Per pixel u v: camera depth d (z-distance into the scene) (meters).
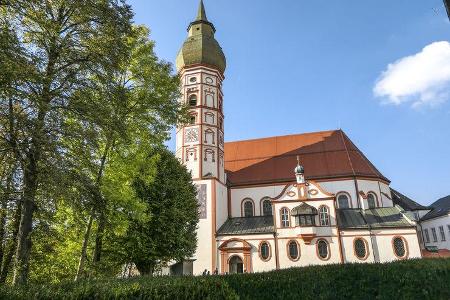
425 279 13.11
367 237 45.31
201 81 56.50
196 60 57.16
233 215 55.31
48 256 22.95
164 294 11.83
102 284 12.06
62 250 22.92
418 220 60.28
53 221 19.45
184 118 24.48
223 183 55.47
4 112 15.52
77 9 18.47
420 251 43.50
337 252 45.19
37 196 17.30
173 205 31.45
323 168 55.41
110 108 19.12
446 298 12.83
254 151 62.25
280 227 47.75
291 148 60.72
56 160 16.41
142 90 22.25
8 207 18.78
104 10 18.72
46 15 17.55
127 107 21.42
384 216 48.22
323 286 13.33
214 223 49.88
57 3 18.25
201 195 51.31
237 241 48.38
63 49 17.31
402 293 12.98
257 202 55.28
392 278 13.26
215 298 12.24
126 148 22.09
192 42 58.00
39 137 15.65
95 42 18.59
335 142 59.19
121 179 21.70
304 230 46.22
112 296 11.23
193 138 54.06
